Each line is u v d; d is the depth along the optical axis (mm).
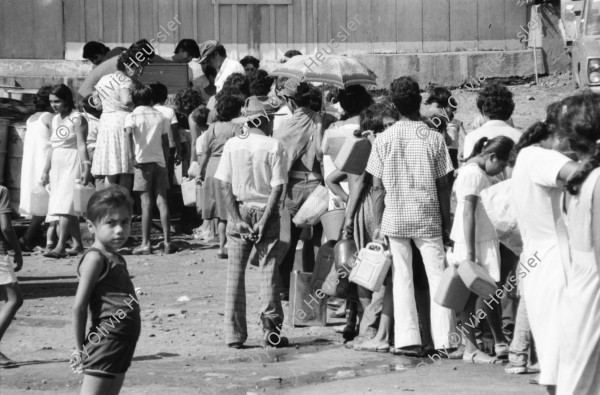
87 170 20219
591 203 8867
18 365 12812
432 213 13102
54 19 32531
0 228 12609
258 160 13594
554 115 9516
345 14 32812
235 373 12492
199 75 27969
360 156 13562
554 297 9430
